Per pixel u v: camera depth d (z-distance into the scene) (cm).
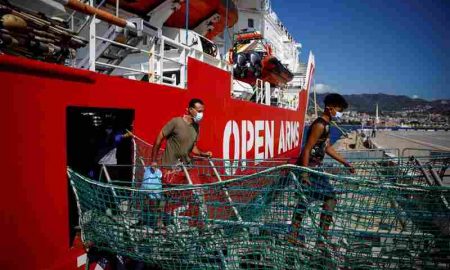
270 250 314
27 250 300
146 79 642
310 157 411
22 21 294
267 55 1274
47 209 318
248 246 319
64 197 336
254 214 318
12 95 283
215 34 988
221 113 720
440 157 558
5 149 280
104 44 461
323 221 306
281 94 1597
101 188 346
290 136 1476
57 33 354
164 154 440
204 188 322
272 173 333
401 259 283
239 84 1065
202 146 637
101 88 377
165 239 332
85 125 491
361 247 298
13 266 289
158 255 336
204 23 888
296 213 304
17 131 288
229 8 909
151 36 491
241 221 313
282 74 1408
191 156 503
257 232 315
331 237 301
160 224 339
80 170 488
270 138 1120
